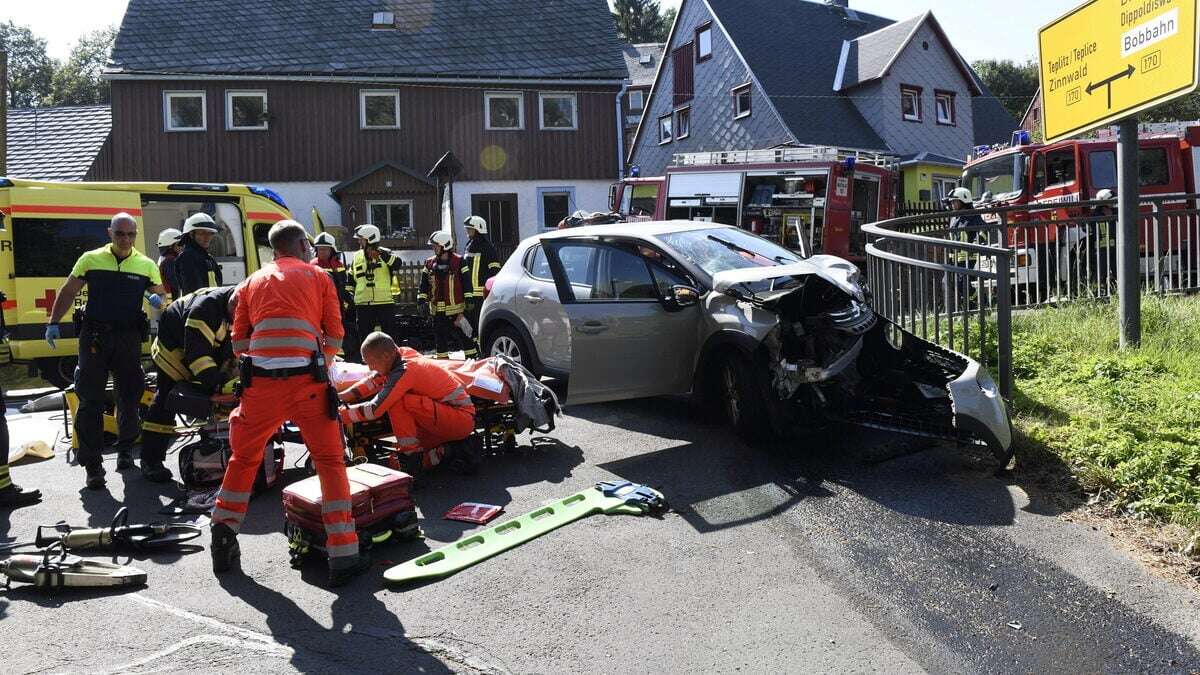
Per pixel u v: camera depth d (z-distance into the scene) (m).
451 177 19.95
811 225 15.00
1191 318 7.81
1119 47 7.03
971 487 5.15
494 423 6.21
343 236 19.42
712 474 5.66
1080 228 9.14
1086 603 3.81
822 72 28.62
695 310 6.41
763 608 3.87
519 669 3.45
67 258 9.82
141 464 6.12
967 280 6.55
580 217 14.12
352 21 24.52
